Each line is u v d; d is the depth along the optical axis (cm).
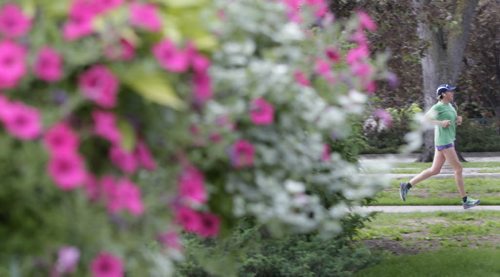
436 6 2950
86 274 522
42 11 534
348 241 1529
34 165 488
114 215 530
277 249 1339
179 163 589
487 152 6234
